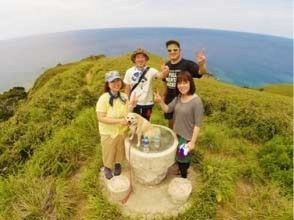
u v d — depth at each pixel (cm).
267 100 635
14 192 302
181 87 246
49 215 271
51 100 601
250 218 269
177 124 263
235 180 315
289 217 265
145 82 288
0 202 294
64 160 345
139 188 286
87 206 275
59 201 279
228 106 503
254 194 298
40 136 439
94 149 363
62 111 502
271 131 424
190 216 258
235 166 326
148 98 295
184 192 265
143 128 254
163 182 293
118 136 267
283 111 530
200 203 269
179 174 304
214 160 324
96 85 628
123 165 317
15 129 504
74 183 317
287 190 309
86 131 395
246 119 454
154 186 288
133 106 262
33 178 317
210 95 589
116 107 254
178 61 287
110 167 283
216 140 379
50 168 334
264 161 346
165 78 298
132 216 259
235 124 456
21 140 439
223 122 465
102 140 267
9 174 369
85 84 837
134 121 247
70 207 277
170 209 265
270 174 329
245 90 901
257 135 428
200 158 328
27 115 555
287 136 406
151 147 263
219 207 279
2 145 471
